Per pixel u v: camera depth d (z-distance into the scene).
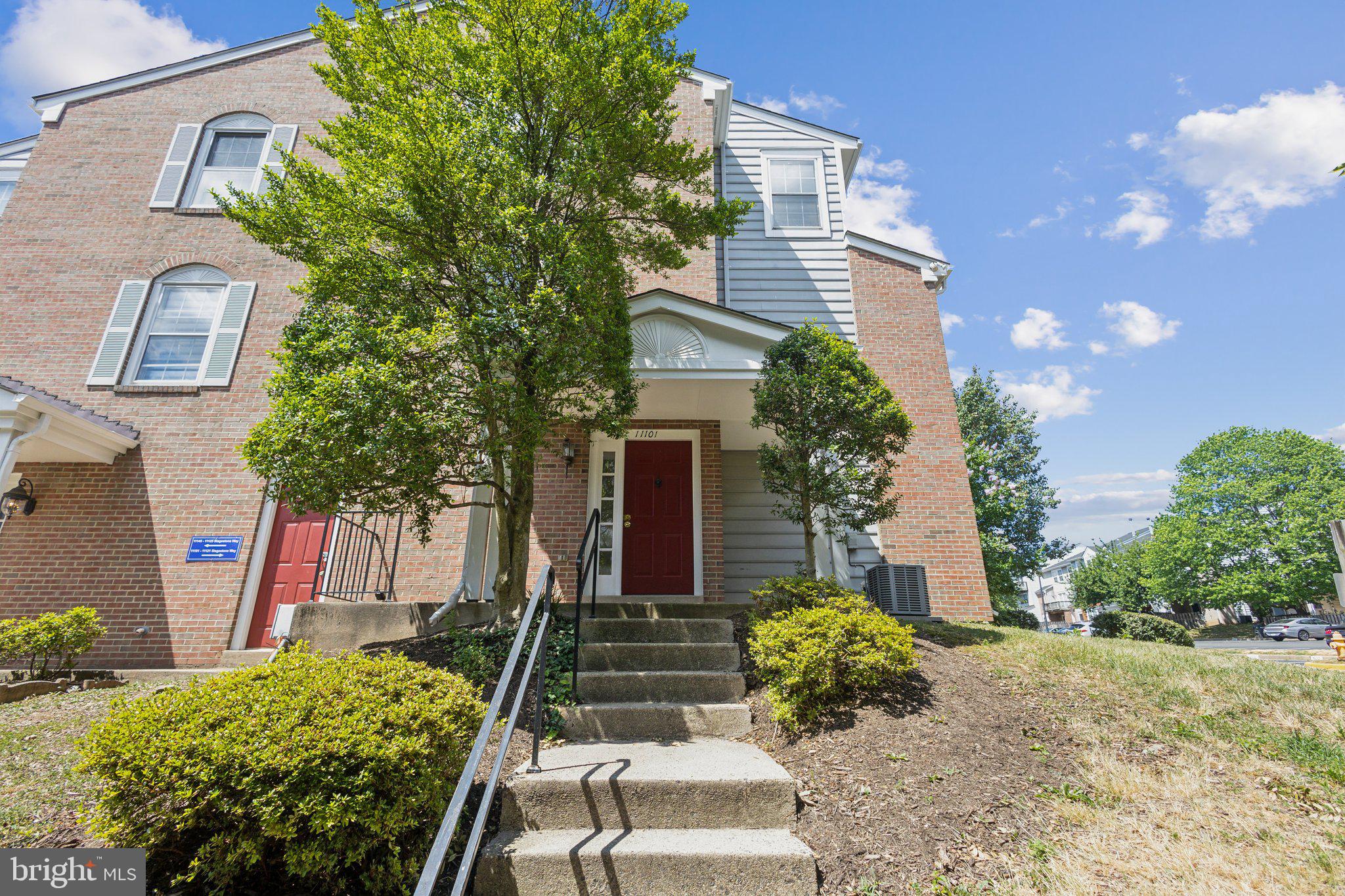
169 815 2.67
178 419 9.12
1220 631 41.00
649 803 3.33
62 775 3.81
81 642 7.05
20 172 11.57
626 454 9.45
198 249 10.04
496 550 8.35
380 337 5.21
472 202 5.29
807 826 3.33
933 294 11.30
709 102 11.76
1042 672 5.30
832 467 7.04
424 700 3.26
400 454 5.14
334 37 6.06
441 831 2.16
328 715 2.96
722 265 11.62
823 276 11.52
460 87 5.79
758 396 7.19
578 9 6.42
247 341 9.55
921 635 6.55
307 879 2.82
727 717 4.57
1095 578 49.94
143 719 2.81
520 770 3.60
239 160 10.71
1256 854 3.07
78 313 9.63
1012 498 26.86
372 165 5.61
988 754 3.96
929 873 3.00
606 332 6.00
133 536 8.61
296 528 8.95
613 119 6.38
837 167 12.42
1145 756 4.05
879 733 4.16
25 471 8.81
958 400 29.00
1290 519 37.47
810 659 4.50
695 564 9.01
